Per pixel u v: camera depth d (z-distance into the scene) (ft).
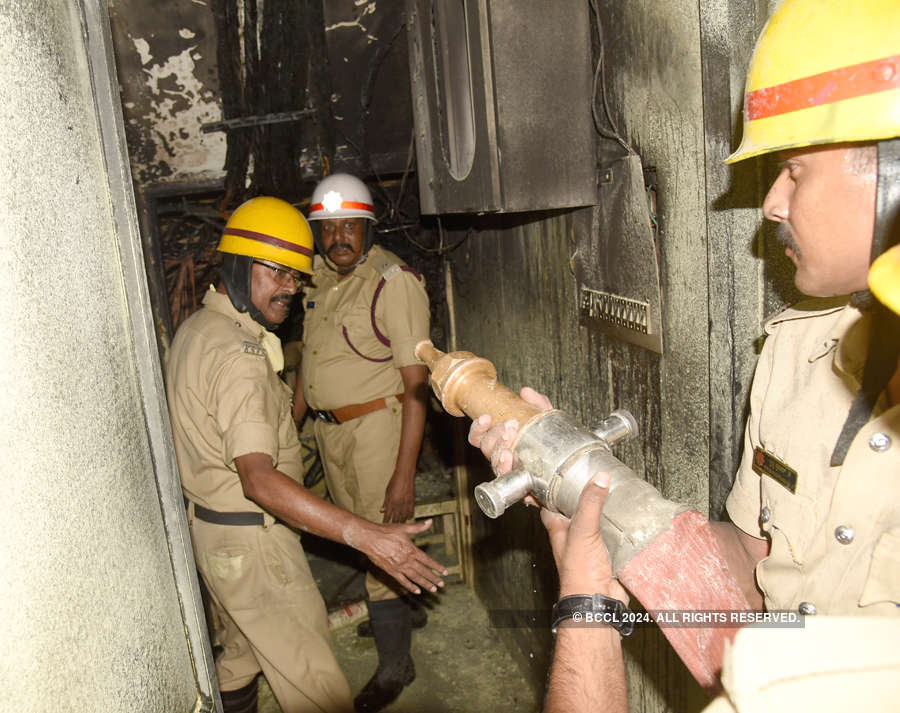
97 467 2.91
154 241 10.00
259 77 9.67
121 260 3.69
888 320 2.53
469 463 10.80
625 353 5.49
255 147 9.99
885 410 2.57
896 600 2.39
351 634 10.47
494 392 3.41
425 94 6.67
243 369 6.43
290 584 6.88
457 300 11.15
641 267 4.90
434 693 9.21
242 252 6.93
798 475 2.89
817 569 2.71
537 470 2.93
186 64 9.42
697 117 4.09
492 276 9.07
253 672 7.67
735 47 3.65
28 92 2.63
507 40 5.03
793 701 1.67
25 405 2.33
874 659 1.63
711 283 4.07
